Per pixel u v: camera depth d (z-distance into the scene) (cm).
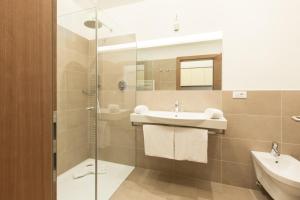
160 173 214
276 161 158
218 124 158
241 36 179
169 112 205
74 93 217
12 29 57
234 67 183
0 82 56
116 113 225
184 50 205
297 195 125
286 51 166
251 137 180
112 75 234
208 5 191
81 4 214
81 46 227
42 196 63
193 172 204
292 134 167
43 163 63
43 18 62
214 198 169
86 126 217
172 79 211
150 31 216
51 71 64
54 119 65
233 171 187
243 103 181
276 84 170
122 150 225
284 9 165
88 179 190
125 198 168
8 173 58
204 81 198
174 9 205
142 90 223
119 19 228
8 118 57
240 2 179
